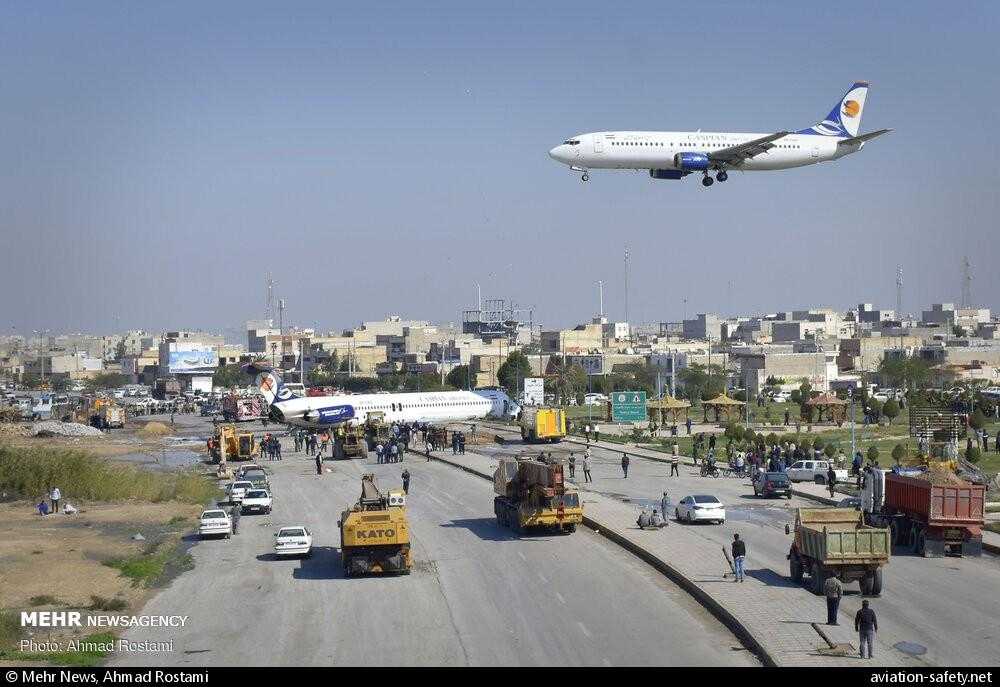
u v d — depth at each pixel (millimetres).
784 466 79625
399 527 47156
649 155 105000
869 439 112875
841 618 37906
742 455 91875
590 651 35188
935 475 52531
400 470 94562
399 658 34844
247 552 55594
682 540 54156
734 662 33594
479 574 47875
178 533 62750
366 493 52156
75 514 71312
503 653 35125
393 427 120438
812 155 112375
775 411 165875
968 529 48938
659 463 97250
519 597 43250
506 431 135000
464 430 135500
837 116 118812
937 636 35969
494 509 66438
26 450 88750
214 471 99062
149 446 130500
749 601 40406
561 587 44969
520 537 57750
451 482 84438
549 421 118000
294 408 120750
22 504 76250
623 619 39438
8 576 49594
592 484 81188
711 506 59656
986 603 40438
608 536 57469
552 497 57469
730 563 47062
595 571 48188
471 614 40531
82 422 175375
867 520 52844
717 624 38719
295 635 38188
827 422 138250
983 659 33312
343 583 46906
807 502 69688
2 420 162750
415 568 49562
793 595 41438
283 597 44406
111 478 81500
